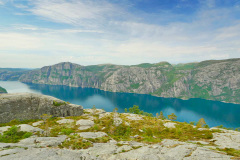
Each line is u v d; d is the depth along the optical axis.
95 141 36.09
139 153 25.70
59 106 100.25
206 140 48.72
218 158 24.03
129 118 104.75
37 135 47.22
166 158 24.05
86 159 21.27
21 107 85.12
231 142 42.25
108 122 85.19
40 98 94.81
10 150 21.77
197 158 24.03
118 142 35.97
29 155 20.14
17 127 47.75
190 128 72.94
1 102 78.75
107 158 24.09
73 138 34.66
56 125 75.56
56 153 21.94
